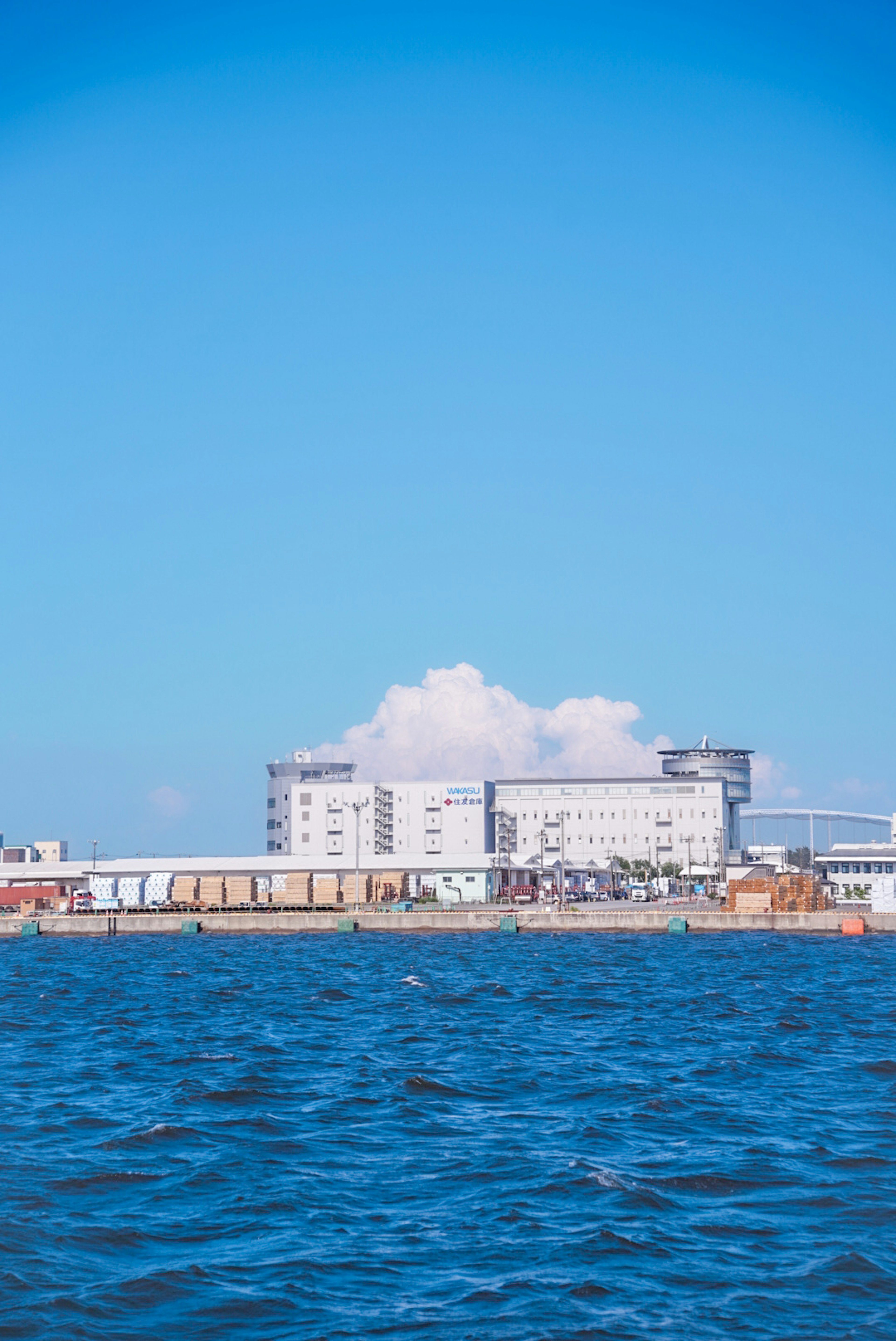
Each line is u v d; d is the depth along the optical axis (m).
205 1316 24.66
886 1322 24.08
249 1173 35.03
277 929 170.62
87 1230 29.83
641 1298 25.39
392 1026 67.94
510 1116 42.66
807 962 115.31
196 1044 61.03
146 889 192.38
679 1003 78.44
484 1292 25.75
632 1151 37.22
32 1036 65.44
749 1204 31.58
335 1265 27.36
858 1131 39.66
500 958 121.56
